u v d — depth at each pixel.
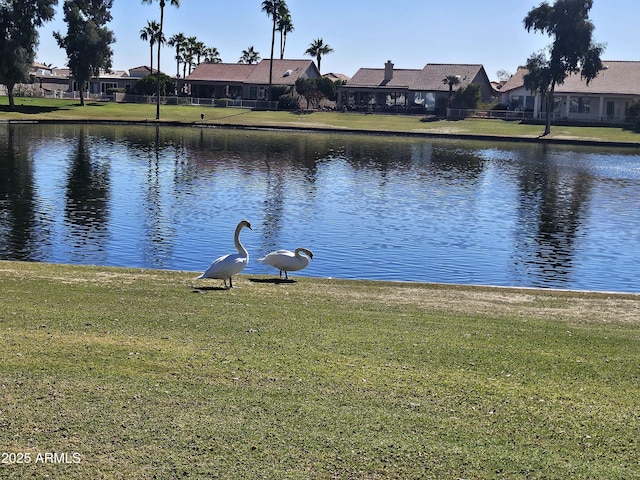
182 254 23.03
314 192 37.75
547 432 7.92
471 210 33.91
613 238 28.16
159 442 7.30
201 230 26.77
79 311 11.90
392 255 23.95
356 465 7.07
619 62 94.75
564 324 12.80
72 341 10.02
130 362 9.27
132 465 6.90
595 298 15.39
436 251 24.81
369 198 36.38
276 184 40.22
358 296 14.47
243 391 8.54
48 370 8.84
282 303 13.33
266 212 31.28
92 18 96.94
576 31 78.25
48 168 43.28
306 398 8.45
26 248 22.91
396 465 7.10
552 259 24.23
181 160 49.97
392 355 10.20
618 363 10.38
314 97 97.75
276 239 25.75
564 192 41.00
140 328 10.97
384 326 11.93
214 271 14.25
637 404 8.80
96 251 22.98
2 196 32.69
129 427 7.55
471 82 101.31
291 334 11.03
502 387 9.14
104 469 6.82
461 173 48.38
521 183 44.31
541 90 81.25
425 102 102.25
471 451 7.43
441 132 78.94
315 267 21.94
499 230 29.11
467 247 25.66
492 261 23.66
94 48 94.44
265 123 83.25
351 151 60.47
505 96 99.62
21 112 82.69
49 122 78.00
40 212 29.08
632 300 15.26
